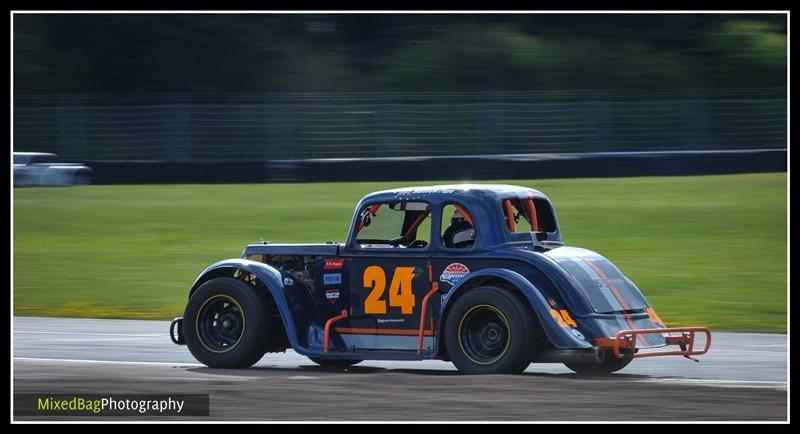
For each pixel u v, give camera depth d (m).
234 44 116.06
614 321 25.14
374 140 97.81
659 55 113.62
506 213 26.27
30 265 56.34
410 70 111.88
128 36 117.38
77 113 100.56
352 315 27.17
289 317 27.06
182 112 99.50
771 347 32.59
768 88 108.94
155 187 87.94
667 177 86.12
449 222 26.80
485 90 110.81
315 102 104.31
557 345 24.16
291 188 84.81
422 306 26.14
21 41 117.50
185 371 26.86
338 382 23.62
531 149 96.50
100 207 77.44
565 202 74.75
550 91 108.12
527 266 25.30
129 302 45.81
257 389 22.50
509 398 21.19
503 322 24.70
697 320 39.38
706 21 117.56
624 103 97.12
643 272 50.22
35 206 78.50
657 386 22.94
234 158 98.38
